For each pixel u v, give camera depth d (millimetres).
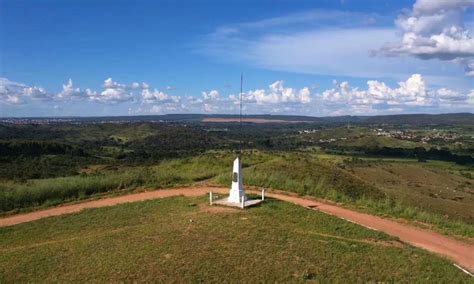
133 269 16875
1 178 59906
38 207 30234
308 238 20125
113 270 16906
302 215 24375
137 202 29531
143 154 104875
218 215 23438
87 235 22516
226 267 16969
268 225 21734
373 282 16266
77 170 72750
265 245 18953
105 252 18781
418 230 23969
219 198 28359
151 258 17734
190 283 15906
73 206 30484
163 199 29938
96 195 33344
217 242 19234
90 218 26016
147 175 38938
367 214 27172
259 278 16297
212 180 38219
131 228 22203
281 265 17203
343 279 16438
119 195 33406
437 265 17891
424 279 16531
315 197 31391
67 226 24766
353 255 18438
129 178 37031
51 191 32062
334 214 26672
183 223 22141
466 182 97312
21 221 26969
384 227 24359
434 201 61719
